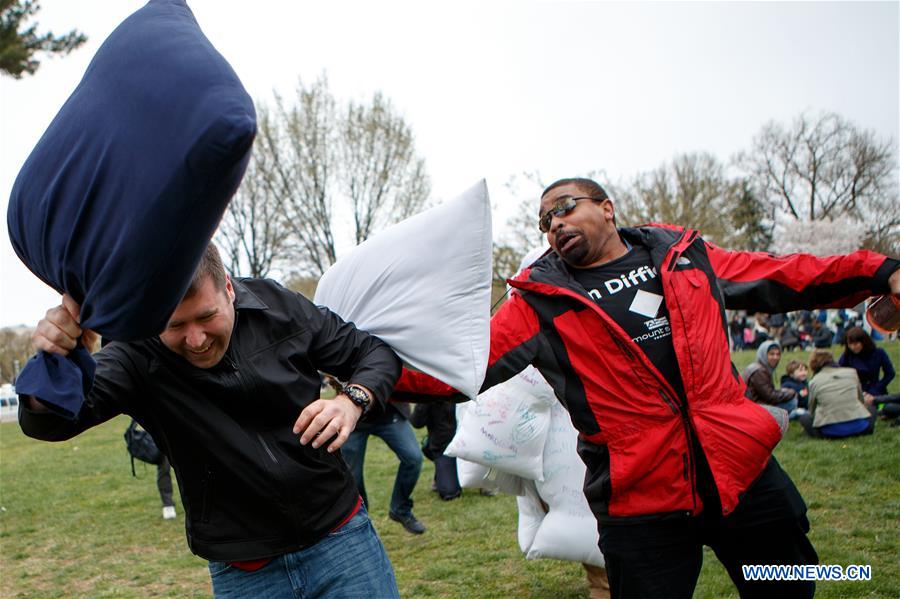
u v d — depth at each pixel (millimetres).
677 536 2561
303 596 2133
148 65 1466
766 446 2520
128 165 1434
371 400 2100
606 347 2592
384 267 2465
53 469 11469
